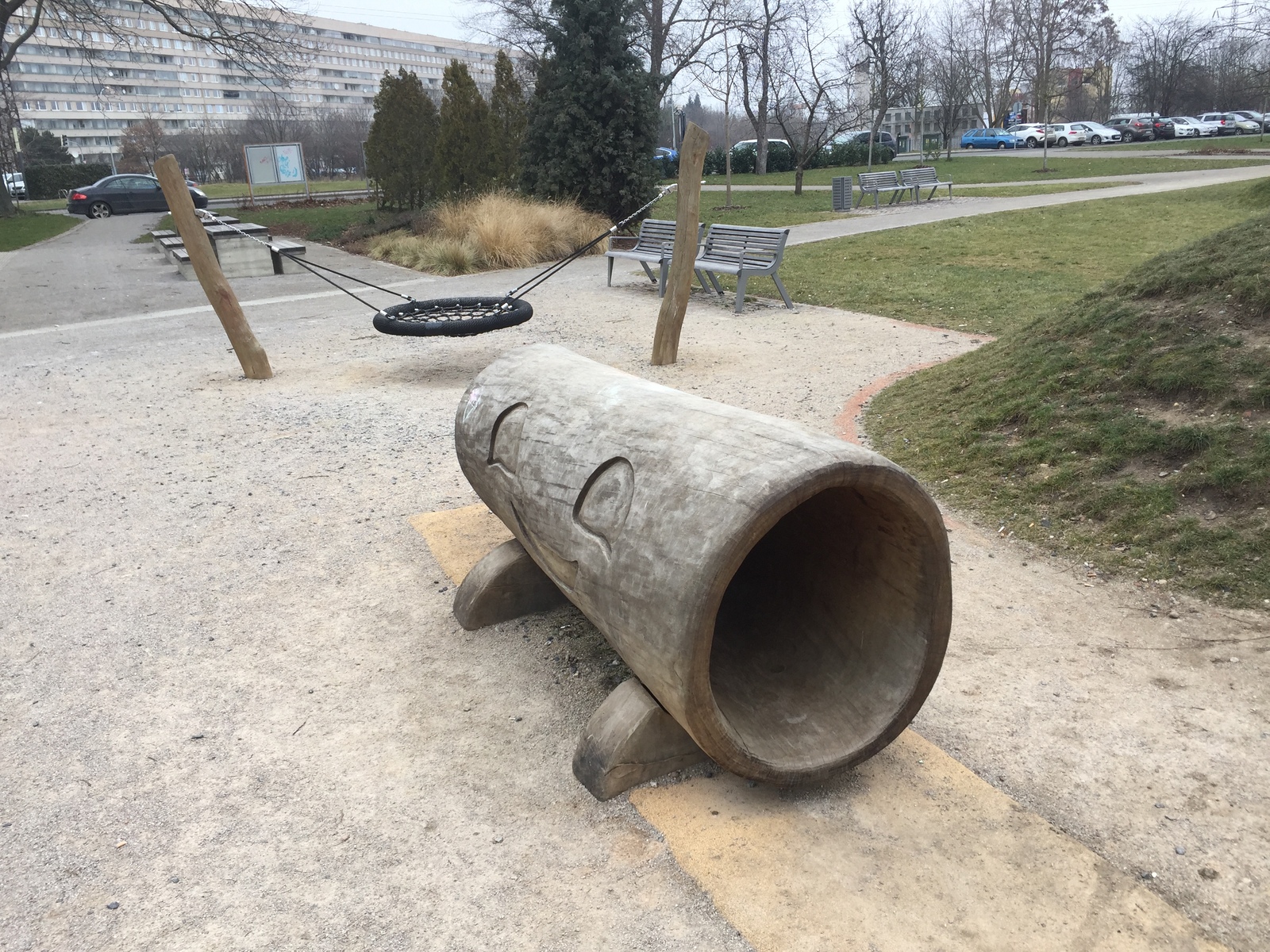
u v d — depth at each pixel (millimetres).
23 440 6527
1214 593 3582
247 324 8109
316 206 30922
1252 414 4359
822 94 28031
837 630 2799
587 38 18547
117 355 9414
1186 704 2984
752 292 11836
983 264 12664
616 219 19531
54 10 28875
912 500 2264
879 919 2150
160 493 5387
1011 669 3246
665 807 2594
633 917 2205
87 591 4148
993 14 64438
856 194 26859
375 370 8461
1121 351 5289
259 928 2217
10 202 32344
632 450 2594
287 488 5414
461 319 7539
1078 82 71375
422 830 2555
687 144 7422
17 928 2230
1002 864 2316
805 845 2408
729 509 2154
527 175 19938
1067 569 3969
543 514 2836
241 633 3738
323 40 108625
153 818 2637
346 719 3121
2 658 3582
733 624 3123
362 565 4352
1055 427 5023
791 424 2469
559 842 2486
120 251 20281
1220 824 2447
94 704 3246
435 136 23047
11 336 10625
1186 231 14469
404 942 2158
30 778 2836
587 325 10211
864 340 8797
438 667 3441
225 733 3055
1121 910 2158
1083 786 2629
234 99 107625
